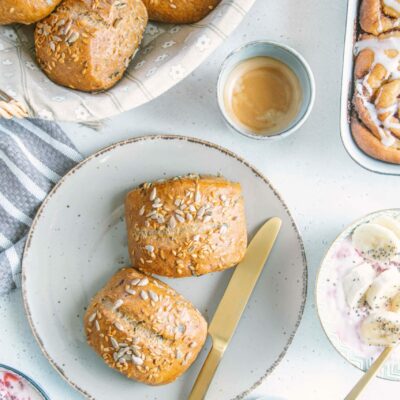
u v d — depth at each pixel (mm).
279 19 772
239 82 757
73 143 769
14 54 704
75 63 680
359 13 747
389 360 751
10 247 755
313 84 729
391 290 744
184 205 719
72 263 756
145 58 713
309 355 776
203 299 762
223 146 776
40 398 752
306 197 777
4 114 666
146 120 773
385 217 745
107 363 731
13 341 767
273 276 759
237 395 755
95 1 679
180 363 733
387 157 731
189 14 704
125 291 724
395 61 734
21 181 750
